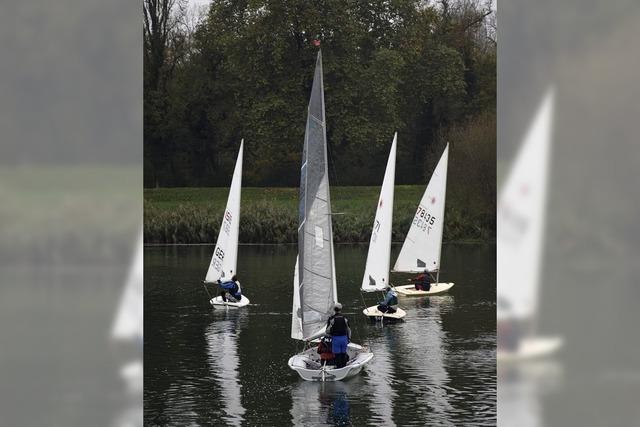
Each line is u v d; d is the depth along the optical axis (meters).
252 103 156.12
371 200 153.25
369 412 46.03
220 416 45.62
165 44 168.62
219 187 162.50
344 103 150.75
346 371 52.72
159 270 109.75
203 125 167.50
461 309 80.06
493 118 148.75
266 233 144.25
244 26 153.00
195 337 67.19
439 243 92.31
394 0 155.38
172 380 53.28
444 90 157.50
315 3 150.00
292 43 152.62
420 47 159.12
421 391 50.12
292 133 153.25
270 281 98.94
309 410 46.56
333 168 163.50
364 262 116.75
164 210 148.75
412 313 78.19
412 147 164.25
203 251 134.38
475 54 167.50
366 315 75.56
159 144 166.25
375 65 151.12
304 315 54.91
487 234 143.00
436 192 92.25
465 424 43.59
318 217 54.81
